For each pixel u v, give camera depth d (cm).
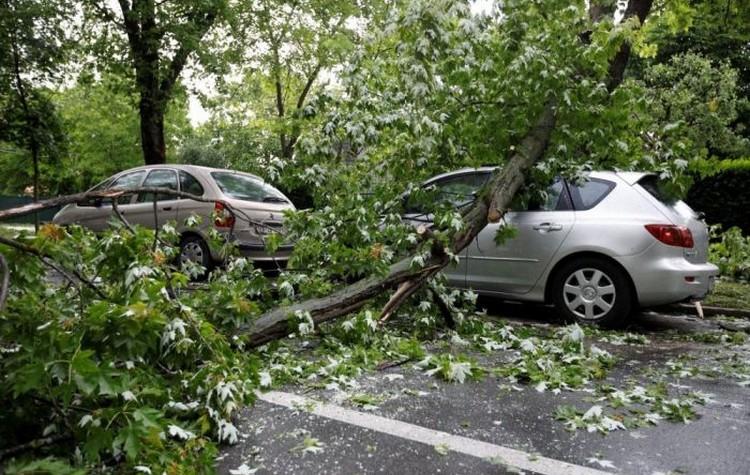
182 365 307
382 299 523
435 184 650
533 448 285
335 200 537
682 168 558
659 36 2161
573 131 586
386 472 257
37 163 1527
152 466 229
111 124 3309
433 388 375
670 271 540
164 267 321
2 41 1304
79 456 235
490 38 559
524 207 594
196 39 1398
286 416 323
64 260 284
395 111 514
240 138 2098
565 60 570
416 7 491
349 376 394
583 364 428
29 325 242
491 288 629
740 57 2434
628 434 304
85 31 1491
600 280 573
